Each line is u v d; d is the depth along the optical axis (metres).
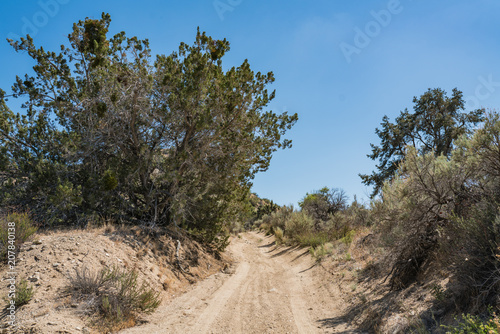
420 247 7.80
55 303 6.71
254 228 54.88
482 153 6.42
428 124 28.09
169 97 13.43
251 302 9.55
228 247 23.95
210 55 14.11
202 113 13.30
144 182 14.23
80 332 5.90
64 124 15.23
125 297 7.60
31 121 14.61
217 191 16.17
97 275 7.76
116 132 13.64
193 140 15.15
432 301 6.21
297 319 7.96
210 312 8.45
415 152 8.25
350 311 8.13
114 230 12.12
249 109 15.51
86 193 13.85
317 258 16.09
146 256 11.51
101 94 12.31
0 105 14.05
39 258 8.19
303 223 25.42
